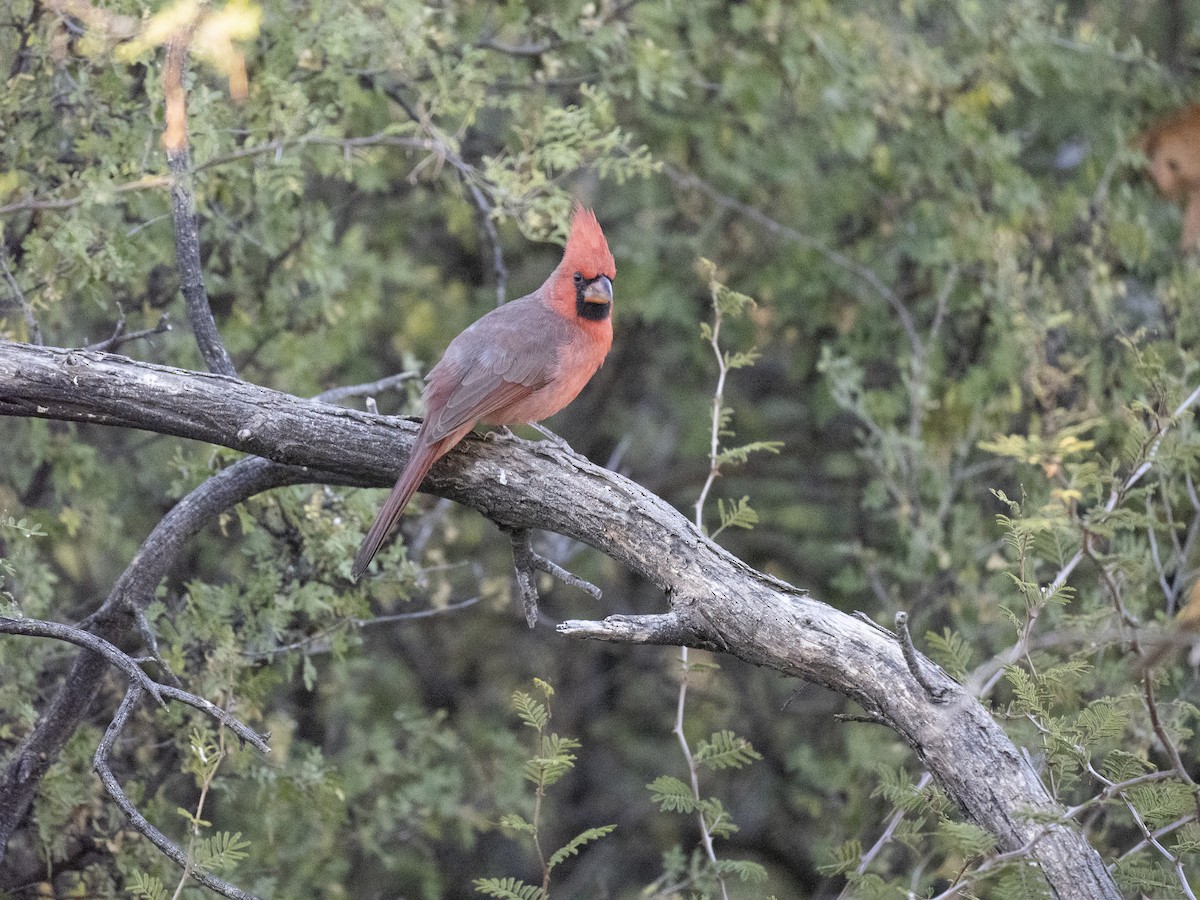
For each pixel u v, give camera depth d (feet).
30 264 27.73
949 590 38.78
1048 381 35.42
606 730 53.98
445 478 23.49
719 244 45.65
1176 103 38.37
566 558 47.39
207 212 31.40
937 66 38.60
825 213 43.75
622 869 50.96
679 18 38.45
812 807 41.63
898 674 20.04
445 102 30.73
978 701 20.70
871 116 39.24
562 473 23.02
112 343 24.18
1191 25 42.16
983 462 41.98
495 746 41.50
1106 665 29.01
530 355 27.45
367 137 32.19
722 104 42.11
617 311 46.01
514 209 30.53
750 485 52.49
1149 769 23.22
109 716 30.78
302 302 35.45
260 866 32.37
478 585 47.06
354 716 40.29
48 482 33.53
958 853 24.03
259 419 23.53
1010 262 36.40
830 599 46.80
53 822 28.02
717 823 25.16
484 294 47.75
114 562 35.96
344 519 29.25
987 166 39.60
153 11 27.17
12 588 29.35
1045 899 18.65
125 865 28.68
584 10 33.22
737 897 31.09
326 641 30.58
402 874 40.81
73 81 28.32
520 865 50.72
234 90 27.22
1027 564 21.18
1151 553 30.50
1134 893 22.75
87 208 27.55
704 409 50.62
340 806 31.83
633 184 46.52
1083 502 26.14
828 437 50.57
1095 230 36.63
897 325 43.98
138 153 28.43
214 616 28.63
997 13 38.78
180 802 32.63
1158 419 22.04
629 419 54.65
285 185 29.89
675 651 52.54
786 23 38.17
